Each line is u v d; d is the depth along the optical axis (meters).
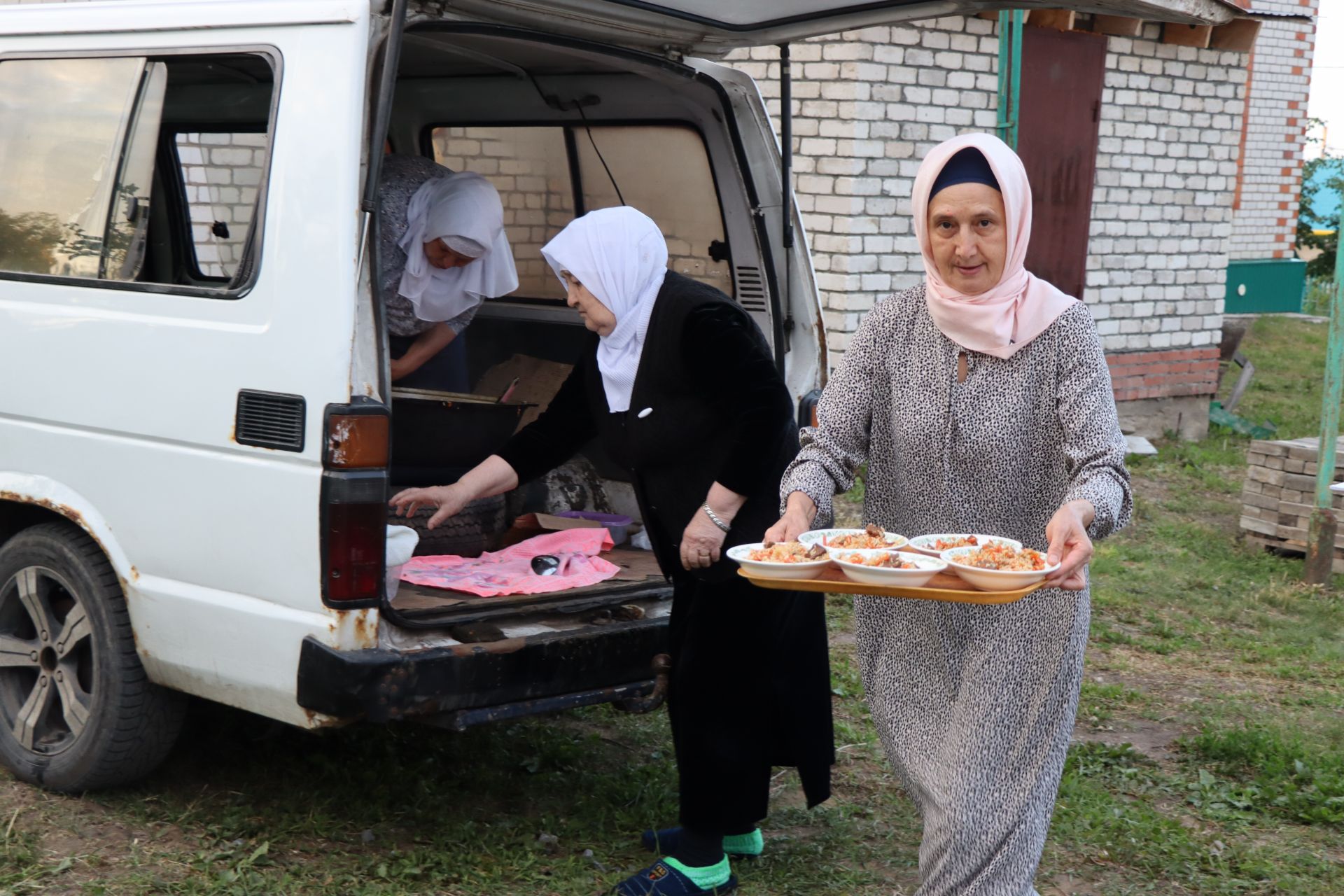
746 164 4.33
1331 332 7.01
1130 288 10.55
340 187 3.20
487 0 3.61
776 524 2.85
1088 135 9.91
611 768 4.30
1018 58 9.04
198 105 3.61
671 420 3.33
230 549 3.34
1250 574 7.37
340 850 3.62
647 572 4.05
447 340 4.67
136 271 3.67
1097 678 5.57
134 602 3.59
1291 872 3.81
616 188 4.77
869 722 4.80
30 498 3.80
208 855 3.54
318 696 3.18
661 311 3.30
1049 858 3.83
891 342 2.89
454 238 4.41
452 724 3.29
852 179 8.52
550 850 3.68
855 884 3.59
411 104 5.27
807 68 8.65
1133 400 10.75
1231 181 11.00
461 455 4.18
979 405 2.75
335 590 3.15
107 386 3.61
